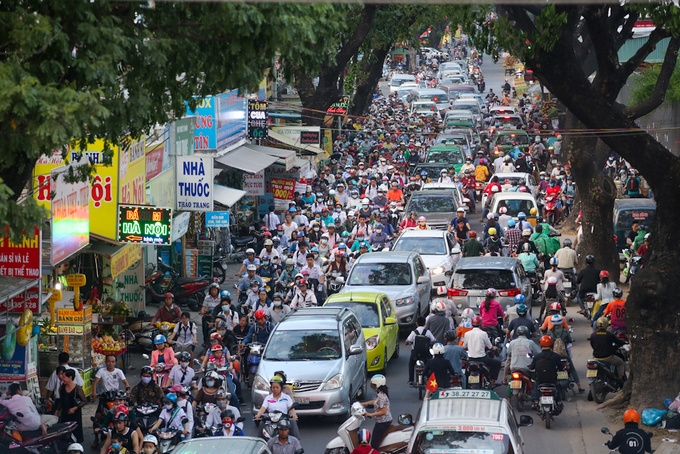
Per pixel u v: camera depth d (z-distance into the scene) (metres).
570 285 51.66
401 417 29.41
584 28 68.12
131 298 49.34
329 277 55.75
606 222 58.44
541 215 77.19
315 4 26.59
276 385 33.50
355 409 30.73
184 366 36.50
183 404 31.77
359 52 101.12
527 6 35.78
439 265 57.12
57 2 24.66
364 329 43.25
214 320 44.16
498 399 27.19
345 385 36.72
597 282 51.53
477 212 87.69
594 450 33.62
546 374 36.12
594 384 38.69
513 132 109.69
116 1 26.34
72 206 36.59
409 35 101.81
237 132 70.81
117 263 42.66
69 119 22.41
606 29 37.59
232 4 25.42
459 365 37.34
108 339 42.06
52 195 31.12
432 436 25.23
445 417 25.83
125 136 29.84
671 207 36.09
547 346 36.47
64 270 43.84
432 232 60.12
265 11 25.84
